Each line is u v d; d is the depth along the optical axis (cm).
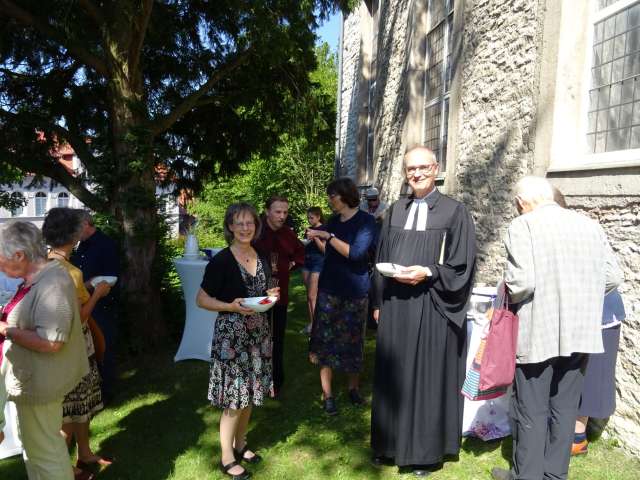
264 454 312
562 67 354
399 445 274
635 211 285
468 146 502
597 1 345
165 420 365
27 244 212
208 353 495
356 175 1095
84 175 611
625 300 293
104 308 384
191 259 498
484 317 307
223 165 727
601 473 271
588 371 280
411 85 692
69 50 531
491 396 262
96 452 318
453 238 269
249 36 532
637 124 305
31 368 213
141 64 590
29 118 546
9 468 302
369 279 366
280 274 386
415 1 683
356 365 363
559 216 237
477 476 277
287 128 708
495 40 451
